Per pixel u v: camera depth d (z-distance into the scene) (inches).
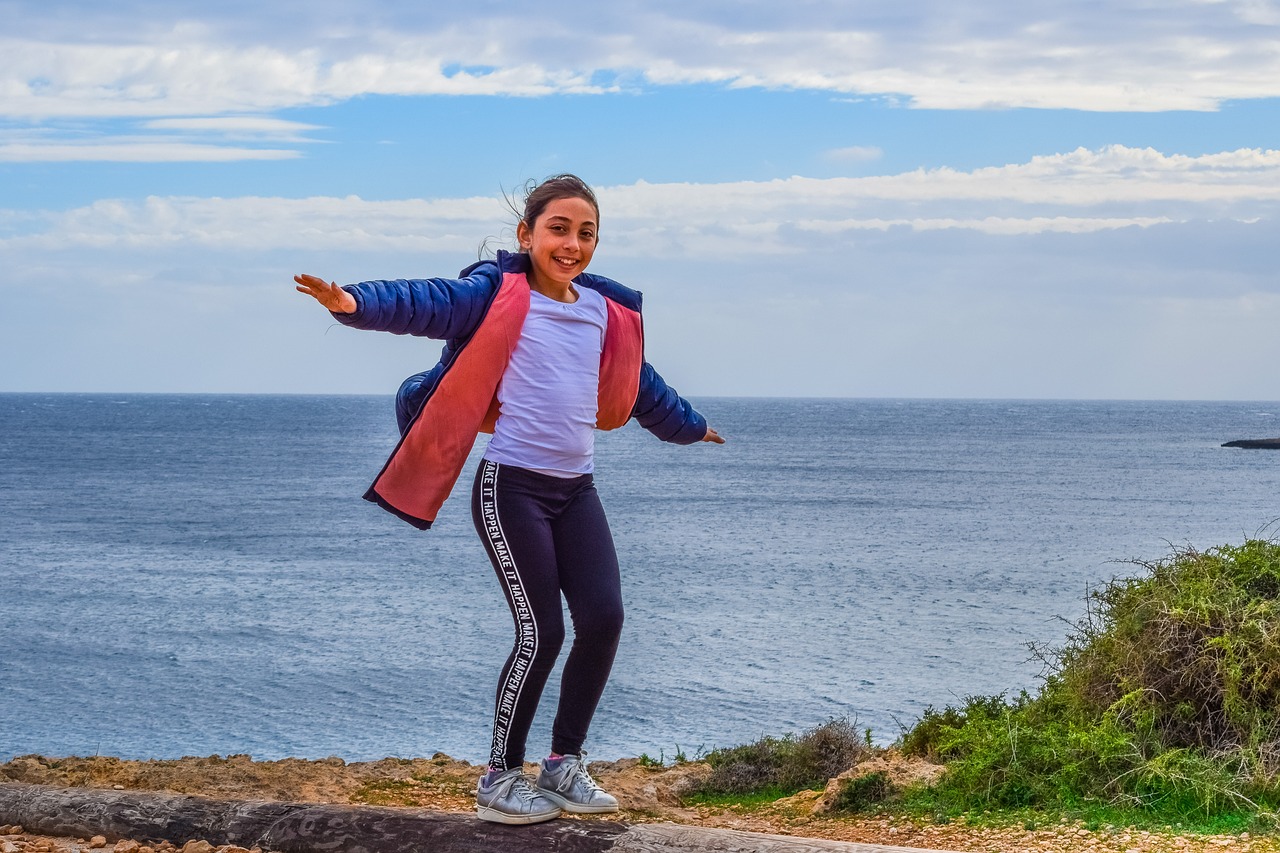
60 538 2223.2
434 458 153.6
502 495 154.1
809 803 320.8
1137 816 265.7
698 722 778.2
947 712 382.6
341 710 858.8
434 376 157.8
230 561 1865.2
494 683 949.2
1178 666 300.5
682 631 1163.9
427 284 148.3
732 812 324.5
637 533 2247.8
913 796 309.7
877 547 2003.0
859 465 5012.3
